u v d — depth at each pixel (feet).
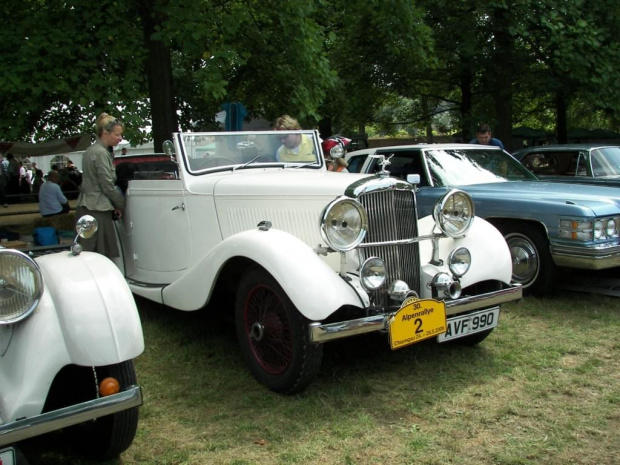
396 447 9.48
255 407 11.01
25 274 8.03
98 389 8.68
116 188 16.56
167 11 24.85
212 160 15.12
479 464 8.95
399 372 12.58
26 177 65.98
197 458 9.28
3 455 7.43
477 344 14.17
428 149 21.66
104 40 24.45
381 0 34.19
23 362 8.02
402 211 12.20
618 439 9.63
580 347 13.97
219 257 11.99
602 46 38.04
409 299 11.15
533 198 18.31
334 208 10.84
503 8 38.88
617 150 26.73
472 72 45.44
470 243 13.35
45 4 25.68
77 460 9.45
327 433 9.99
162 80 27.66
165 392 11.75
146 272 16.43
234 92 36.73
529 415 10.53
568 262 17.34
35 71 23.63
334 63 46.32
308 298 10.39
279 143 15.99
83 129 30.99
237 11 26.21
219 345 14.43
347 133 64.39
